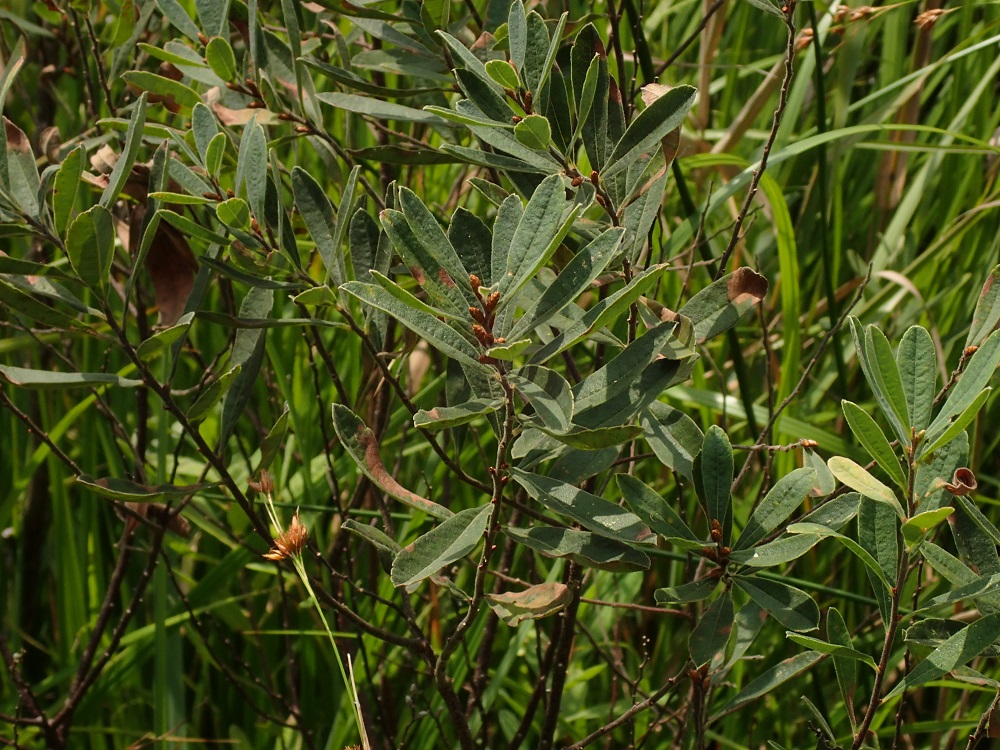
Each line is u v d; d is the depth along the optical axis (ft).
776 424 3.98
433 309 2.86
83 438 4.36
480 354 2.93
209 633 4.42
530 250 2.89
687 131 5.01
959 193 4.94
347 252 3.48
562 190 2.88
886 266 4.88
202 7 3.45
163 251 3.42
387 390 3.79
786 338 4.10
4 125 3.21
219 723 4.36
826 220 3.88
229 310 3.80
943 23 5.55
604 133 3.23
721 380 3.93
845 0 4.59
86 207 4.12
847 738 3.86
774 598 3.10
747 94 5.93
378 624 3.98
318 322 3.28
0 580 4.71
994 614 3.02
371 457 3.08
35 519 4.77
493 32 3.46
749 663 4.09
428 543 3.03
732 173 5.07
